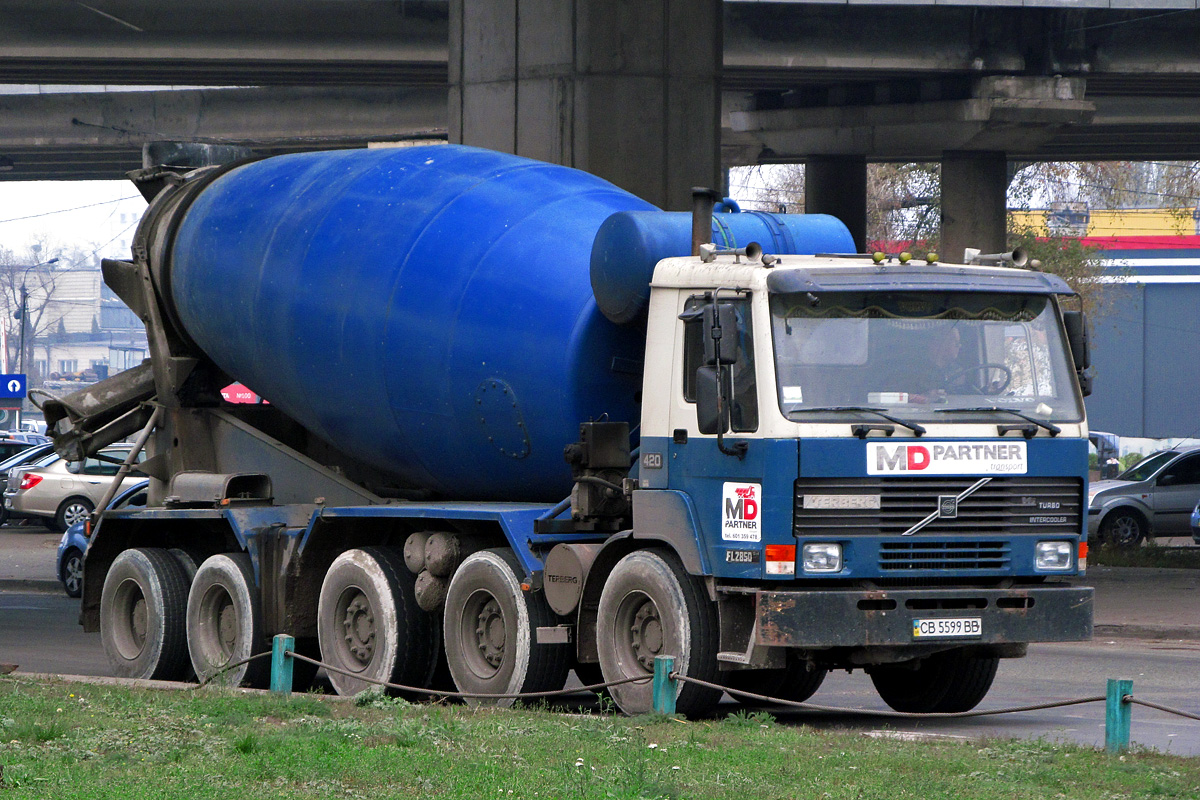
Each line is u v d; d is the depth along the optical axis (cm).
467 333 2819
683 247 2556
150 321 3612
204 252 3409
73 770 1850
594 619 2550
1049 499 2403
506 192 2977
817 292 2330
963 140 8775
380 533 2980
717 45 5791
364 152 3322
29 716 2319
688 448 2406
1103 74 8375
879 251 2447
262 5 7838
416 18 7875
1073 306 7569
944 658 2728
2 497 8869
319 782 1788
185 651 3316
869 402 2323
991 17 8250
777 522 2267
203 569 3212
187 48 7875
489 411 2797
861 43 8175
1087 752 2041
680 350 2441
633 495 2509
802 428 2273
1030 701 2939
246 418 3522
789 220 2734
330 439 3241
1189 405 18062
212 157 3775
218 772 1855
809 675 2922
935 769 1905
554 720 2311
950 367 2383
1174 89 9050
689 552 2383
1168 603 4803
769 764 1923
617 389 2698
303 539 3020
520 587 2606
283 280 3173
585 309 2697
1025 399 2420
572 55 5669
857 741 2144
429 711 2469
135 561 3366
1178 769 1909
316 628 3064
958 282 2417
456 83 5978
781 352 2305
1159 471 7381
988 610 2362
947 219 9319
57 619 4800
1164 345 18138
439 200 3005
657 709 2298
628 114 5672
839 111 9162
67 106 10994
